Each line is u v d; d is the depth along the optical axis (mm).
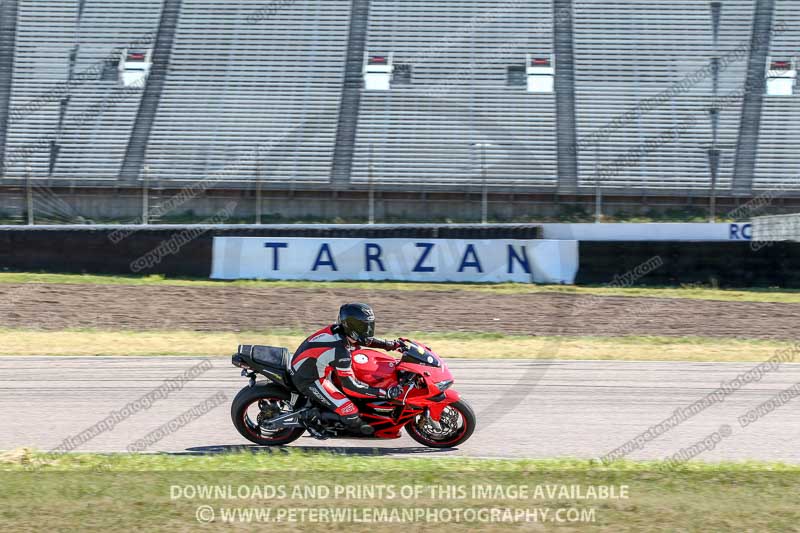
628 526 11383
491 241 46406
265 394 17719
